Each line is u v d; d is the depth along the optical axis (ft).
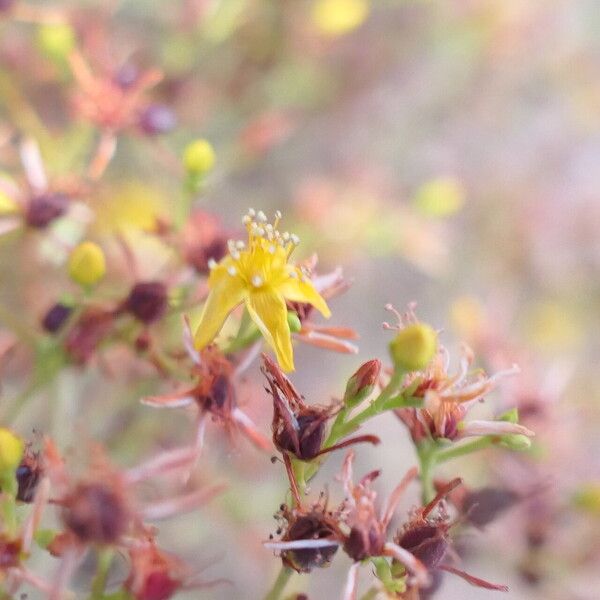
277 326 0.64
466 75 1.09
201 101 0.90
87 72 0.79
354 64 1.02
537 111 1.15
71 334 0.70
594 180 1.12
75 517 0.61
